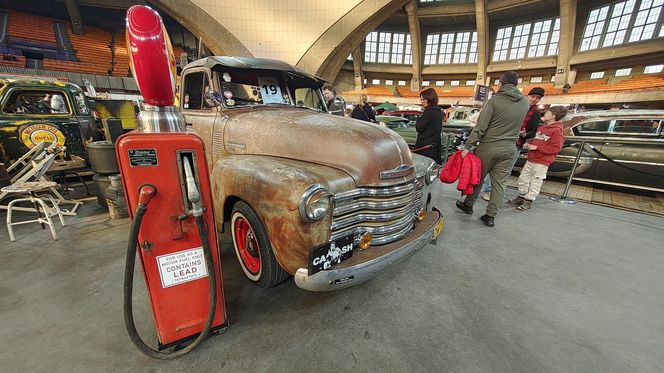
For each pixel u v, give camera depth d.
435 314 1.74
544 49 22.11
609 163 4.77
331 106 3.04
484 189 4.26
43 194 3.20
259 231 1.63
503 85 2.83
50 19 17.50
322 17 11.89
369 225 1.65
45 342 1.41
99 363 1.31
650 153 4.41
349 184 1.56
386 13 13.80
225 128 2.25
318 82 2.92
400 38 25.97
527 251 2.61
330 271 1.38
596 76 20.94
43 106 3.83
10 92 3.50
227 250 2.41
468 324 1.67
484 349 1.49
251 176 1.56
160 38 0.97
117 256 2.23
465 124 8.59
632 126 4.67
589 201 4.37
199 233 1.19
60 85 3.84
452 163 3.01
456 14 22.33
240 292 1.86
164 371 1.28
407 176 1.78
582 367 1.41
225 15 11.48
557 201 4.29
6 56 14.62
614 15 19.05
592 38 20.20
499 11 21.42
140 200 1.05
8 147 3.48
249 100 2.46
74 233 2.63
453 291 1.98
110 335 1.47
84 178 4.64
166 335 1.29
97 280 1.92
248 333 1.52
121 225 2.83
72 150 3.93
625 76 19.67
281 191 1.39
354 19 12.05
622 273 2.29
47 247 2.36
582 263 2.43
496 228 3.12
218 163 1.88
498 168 3.02
